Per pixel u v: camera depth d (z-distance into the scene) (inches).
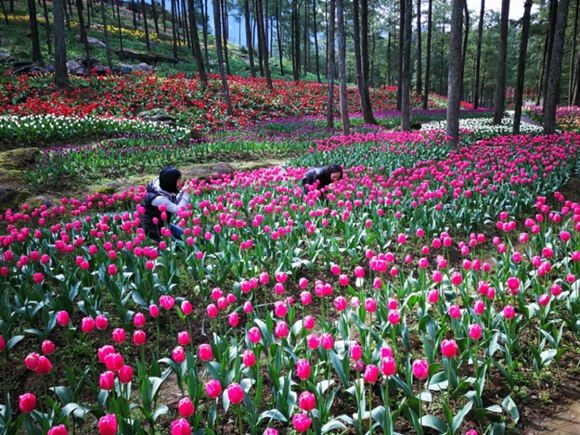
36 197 339.0
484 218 271.4
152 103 850.1
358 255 220.1
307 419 81.8
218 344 131.0
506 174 330.0
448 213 268.1
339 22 644.7
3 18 1647.4
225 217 239.6
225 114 903.7
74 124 602.2
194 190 277.9
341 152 488.4
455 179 309.3
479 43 1257.4
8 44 1355.8
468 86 2507.4
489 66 2135.8
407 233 250.8
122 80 995.3
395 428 112.1
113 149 509.7
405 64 724.0
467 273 176.1
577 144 461.4
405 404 106.5
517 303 166.4
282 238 229.0
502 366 128.6
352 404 121.0
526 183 301.1
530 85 2374.5
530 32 1176.2
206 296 187.2
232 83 1206.3
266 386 131.6
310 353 128.9
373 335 130.5
